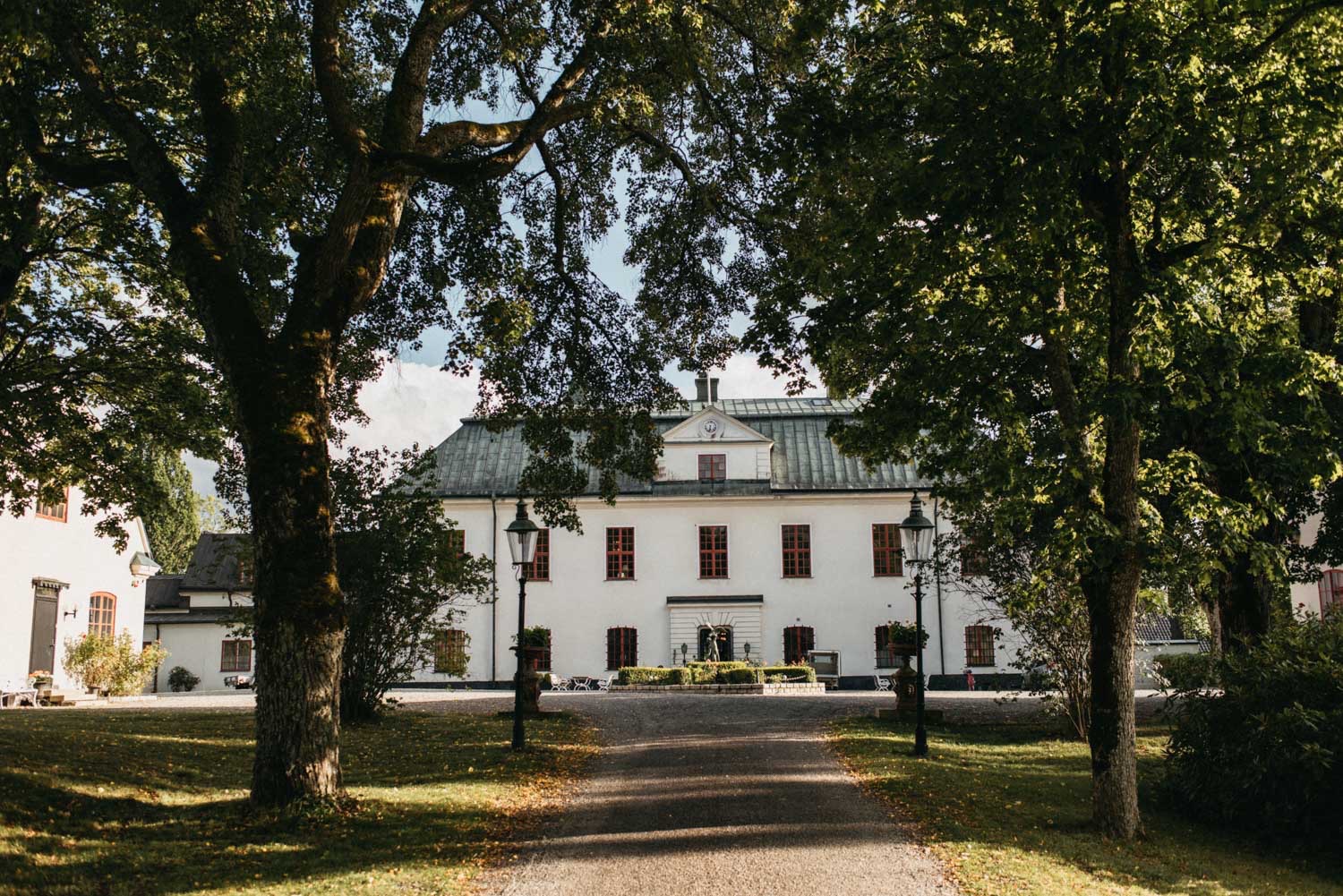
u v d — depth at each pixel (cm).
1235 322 1193
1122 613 1155
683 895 866
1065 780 1474
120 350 1875
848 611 3853
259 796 1045
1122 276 1109
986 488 1412
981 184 1034
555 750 1605
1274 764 1177
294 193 1517
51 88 1377
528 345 1777
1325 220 1251
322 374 1110
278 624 1046
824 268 1302
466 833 1058
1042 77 985
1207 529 1259
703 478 3953
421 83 1241
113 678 2852
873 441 1493
